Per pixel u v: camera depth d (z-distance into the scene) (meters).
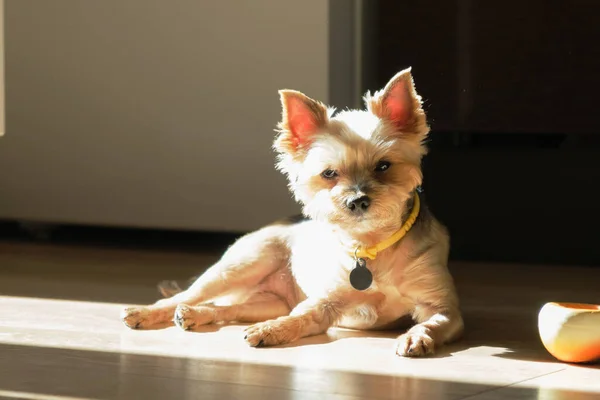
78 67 5.90
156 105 5.77
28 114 6.05
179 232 6.68
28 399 2.49
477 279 4.94
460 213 5.65
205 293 3.71
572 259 5.52
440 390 2.58
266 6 5.45
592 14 5.16
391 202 3.25
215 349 3.12
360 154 3.29
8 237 6.52
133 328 3.50
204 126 5.67
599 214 5.45
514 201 5.56
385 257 3.36
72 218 6.06
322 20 5.34
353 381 2.68
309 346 3.20
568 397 2.52
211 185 5.71
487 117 5.36
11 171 6.16
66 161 6.02
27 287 4.52
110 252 5.85
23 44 6.00
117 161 5.90
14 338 3.29
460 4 5.32
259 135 5.55
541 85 5.28
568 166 5.46
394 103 3.42
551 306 3.00
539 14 5.22
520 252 5.59
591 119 5.23
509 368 2.87
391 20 5.44
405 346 3.03
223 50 5.57
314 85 5.39
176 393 2.54
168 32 5.68
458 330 3.29
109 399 2.48
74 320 3.67
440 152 5.62
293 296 3.80
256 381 2.67
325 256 3.45
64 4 5.88
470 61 5.34
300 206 5.50
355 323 3.53
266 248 3.79
